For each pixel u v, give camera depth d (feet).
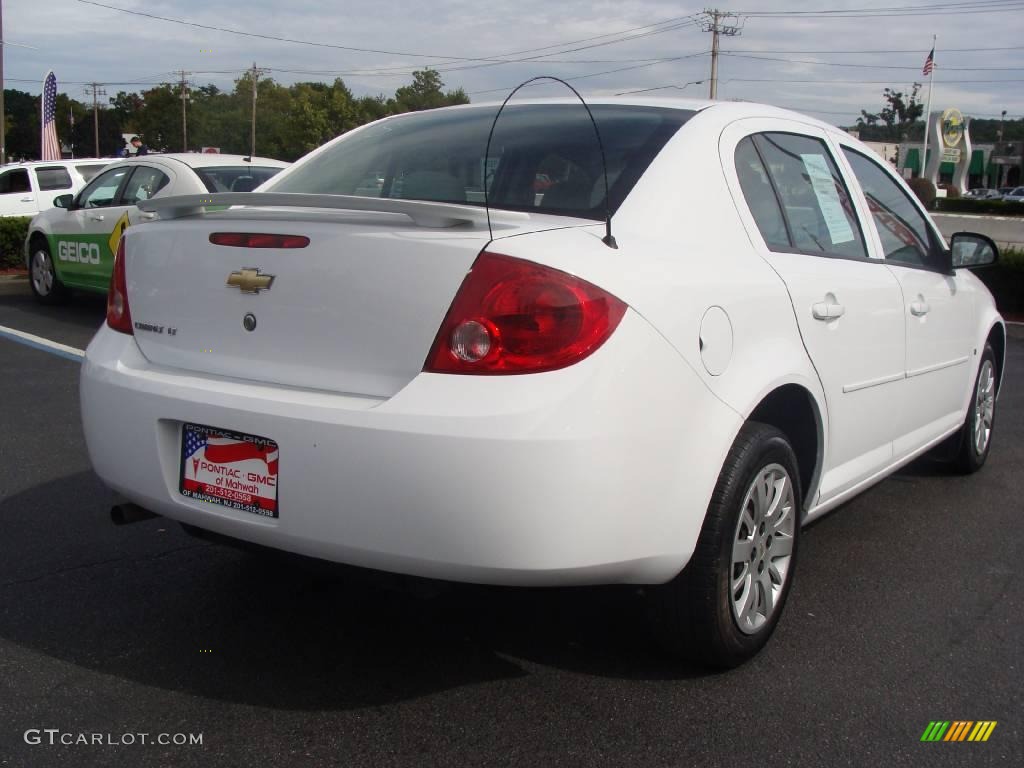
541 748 8.60
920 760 8.61
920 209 15.01
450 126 12.05
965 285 15.70
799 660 10.39
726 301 9.34
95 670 9.79
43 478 15.92
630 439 8.16
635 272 8.60
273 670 9.87
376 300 8.34
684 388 8.66
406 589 8.61
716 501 9.25
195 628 10.75
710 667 9.97
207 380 9.21
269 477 8.66
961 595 12.31
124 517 10.12
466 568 8.01
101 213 33.24
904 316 12.91
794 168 11.81
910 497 16.43
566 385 7.89
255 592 11.73
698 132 10.54
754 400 9.42
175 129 263.90
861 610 11.75
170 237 9.77
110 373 9.79
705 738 8.82
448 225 8.34
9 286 44.65
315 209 9.75
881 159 14.43
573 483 7.87
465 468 7.76
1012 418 22.74
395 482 7.95
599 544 8.15
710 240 9.87
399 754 8.47
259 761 8.32
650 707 9.32
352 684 9.62
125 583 11.90
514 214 8.60
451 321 8.04
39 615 10.98
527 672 9.94
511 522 7.82
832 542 14.15
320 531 8.35
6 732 8.66
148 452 9.39
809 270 10.93
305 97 257.75
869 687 9.86
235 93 264.11
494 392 7.86
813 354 10.64
